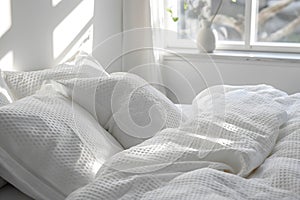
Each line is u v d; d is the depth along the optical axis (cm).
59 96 190
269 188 148
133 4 337
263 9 369
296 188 150
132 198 143
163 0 351
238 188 147
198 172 150
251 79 345
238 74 346
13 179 163
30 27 237
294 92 338
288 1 362
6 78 209
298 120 210
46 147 161
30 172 163
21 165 162
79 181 160
